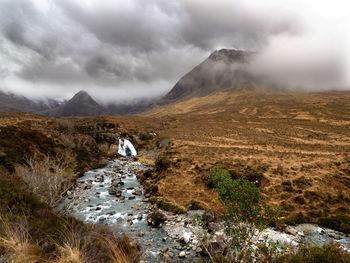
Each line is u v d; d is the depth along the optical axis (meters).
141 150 67.44
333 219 15.70
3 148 25.27
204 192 21.53
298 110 134.25
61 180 15.92
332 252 6.89
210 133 64.94
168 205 19.69
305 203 17.94
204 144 44.19
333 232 14.66
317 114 115.19
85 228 8.64
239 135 60.31
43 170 15.13
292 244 12.88
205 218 15.61
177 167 27.72
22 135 33.09
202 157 31.00
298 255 7.21
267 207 6.96
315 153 34.28
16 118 56.28
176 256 11.60
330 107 133.50
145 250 12.15
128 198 22.80
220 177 7.79
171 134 71.94
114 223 16.23
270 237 13.75
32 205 9.26
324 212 16.67
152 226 15.85
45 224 7.40
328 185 20.08
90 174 35.03
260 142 47.31
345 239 13.73
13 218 6.74
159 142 68.12
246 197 7.11
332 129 72.62
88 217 17.27
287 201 18.36
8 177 11.85
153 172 31.72
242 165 25.94
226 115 149.12
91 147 51.94
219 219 15.15
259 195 7.11
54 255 5.06
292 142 49.41
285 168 24.42
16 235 5.21
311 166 24.78
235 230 7.40
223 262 7.29
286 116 120.62
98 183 29.22
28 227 6.33
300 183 20.56
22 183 11.88
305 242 13.27
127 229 15.23
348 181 20.33
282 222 15.70
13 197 8.92
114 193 24.23
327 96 199.62
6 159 22.88
